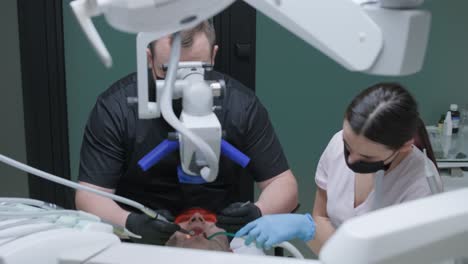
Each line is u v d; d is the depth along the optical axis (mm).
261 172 1666
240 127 1629
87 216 704
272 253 1111
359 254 422
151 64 977
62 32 2346
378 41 532
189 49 1202
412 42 527
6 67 2424
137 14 489
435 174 1358
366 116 1172
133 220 1084
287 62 2541
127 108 1580
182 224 1273
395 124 1157
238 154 847
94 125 1596
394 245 424
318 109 2633
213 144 781
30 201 721
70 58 2414
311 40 541
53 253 599
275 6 529
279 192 1598
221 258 574
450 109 2574
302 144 2686
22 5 2287
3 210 673
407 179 1367
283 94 2596
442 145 2434
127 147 1602
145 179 1637
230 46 2400
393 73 539
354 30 533
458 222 441
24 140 2525
